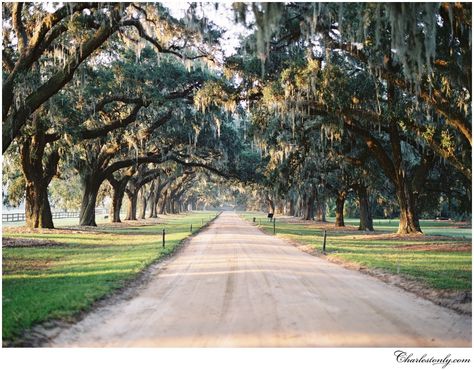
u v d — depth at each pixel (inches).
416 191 1195.3
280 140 1190.3
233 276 521.3
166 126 1448.1
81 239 1055.0
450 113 691.4
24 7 824.3
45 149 1285.7
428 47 570.3
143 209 2775.6
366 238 1136.8
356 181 1605.6
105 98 1162.0
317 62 838.5
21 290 411.2
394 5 549.3
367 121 1023.6
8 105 697.0
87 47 708.0
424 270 566.3
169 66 1216.8
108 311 352.2
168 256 733.3
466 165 869.8
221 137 1573.6
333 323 316.8
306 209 2655.0
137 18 796.0
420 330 303.3
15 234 1110.4
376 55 740.7
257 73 983.6
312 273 551.2
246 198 4731.8
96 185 1546.5
